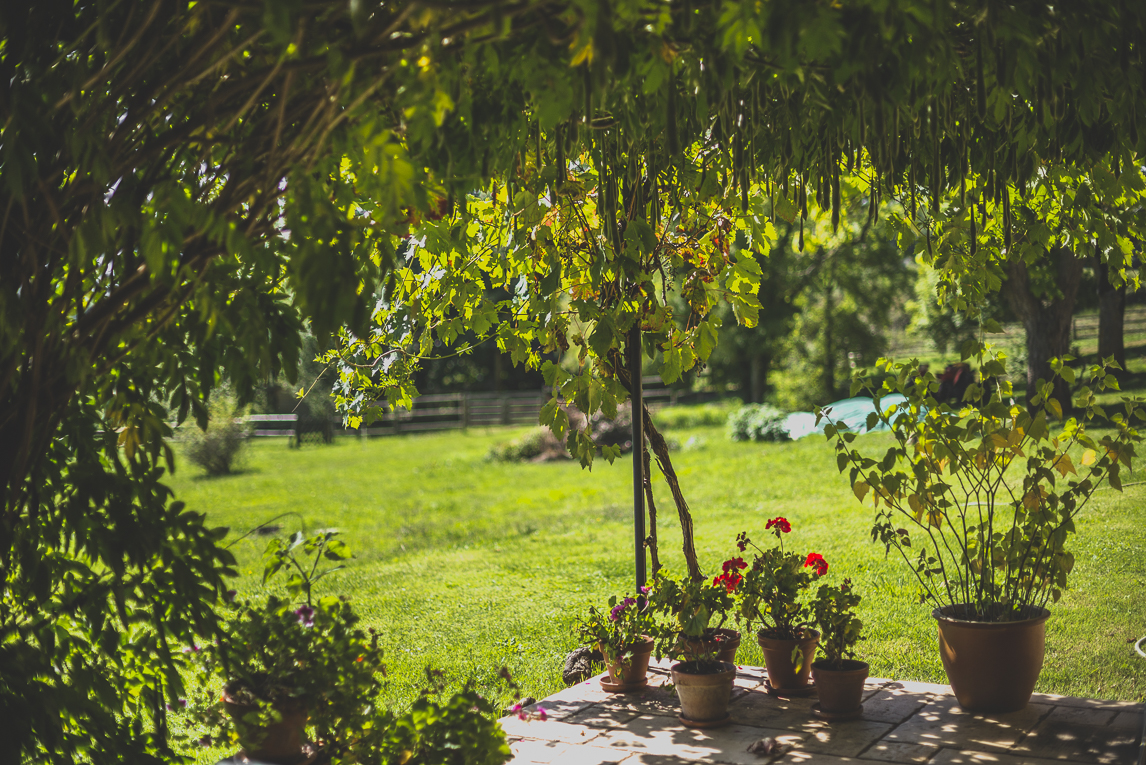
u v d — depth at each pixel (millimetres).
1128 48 2482
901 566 6863
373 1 1815
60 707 2617
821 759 3152
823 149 3154
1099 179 3830
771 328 24547
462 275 4316
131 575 2756
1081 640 4848
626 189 4027
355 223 2154
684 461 15445
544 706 3871
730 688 3547
